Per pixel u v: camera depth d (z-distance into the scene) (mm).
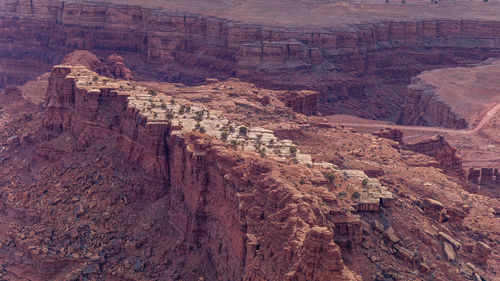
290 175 62000
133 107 89562
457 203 85938
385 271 57781
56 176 95312
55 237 82812
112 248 78750
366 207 64250
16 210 92125
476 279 61531
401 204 69125
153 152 83000
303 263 43625
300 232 47594
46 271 78062
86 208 85938
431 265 60562
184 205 75688
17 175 104562
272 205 55594
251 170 63281
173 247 74625
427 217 70438
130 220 82312
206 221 71875
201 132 80438
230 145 75000
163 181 82938
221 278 64312
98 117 97000
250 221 56875
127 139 89625
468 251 68438
